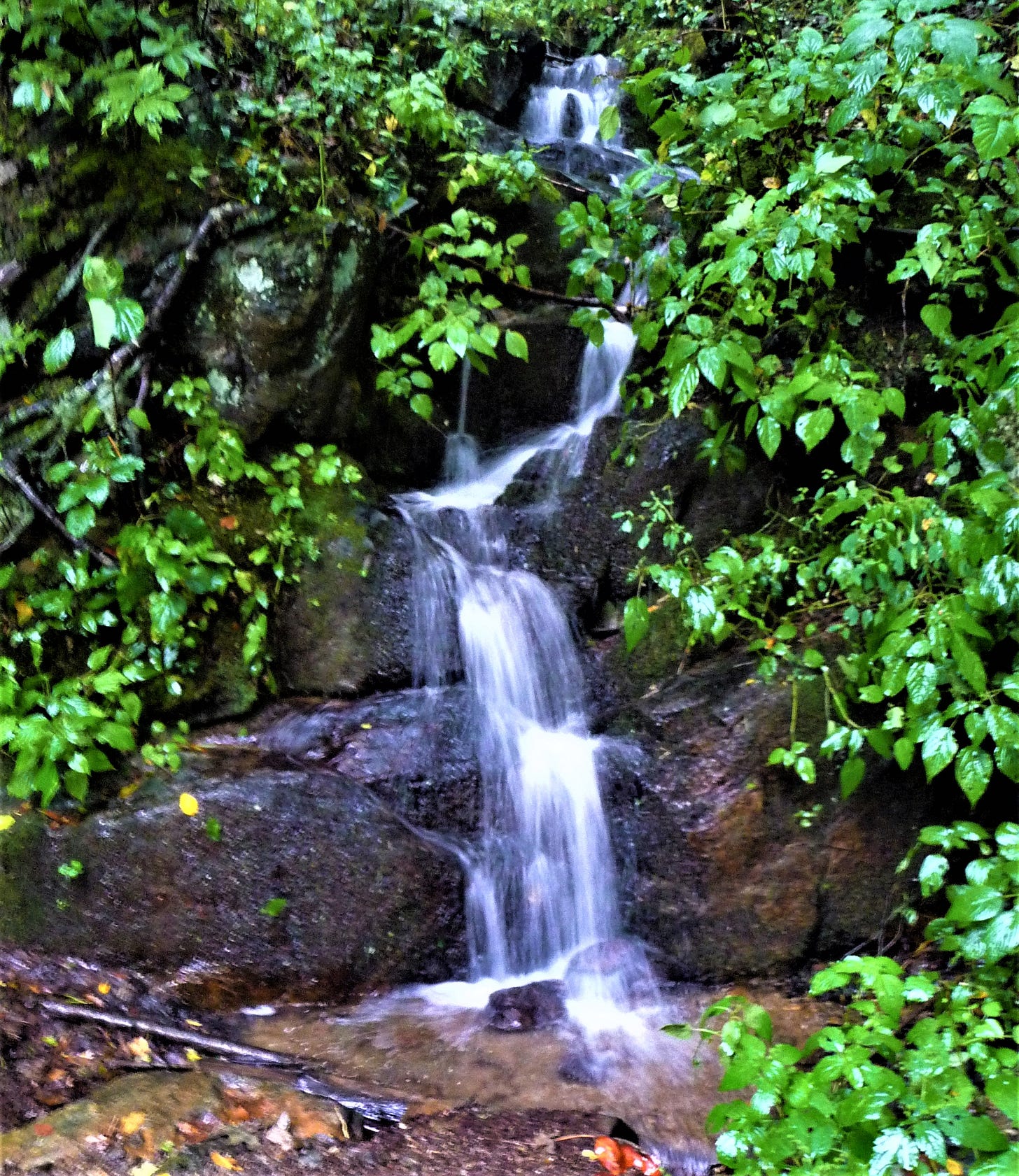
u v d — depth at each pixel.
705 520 4.29
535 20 6.65
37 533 3.45
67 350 3.28
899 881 3.54
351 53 4.57
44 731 3.13
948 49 2.89
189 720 3.61
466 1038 3.20
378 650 3.95
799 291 4.00
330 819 3.39
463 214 4.33
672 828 3.60
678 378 3.54
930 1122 2.04
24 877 3.17
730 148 4.12
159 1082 2.57
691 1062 3.12
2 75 3.46
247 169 3.95
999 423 3.65
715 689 3.79
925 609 3.39
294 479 3.98
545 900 3.70
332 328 4.07
